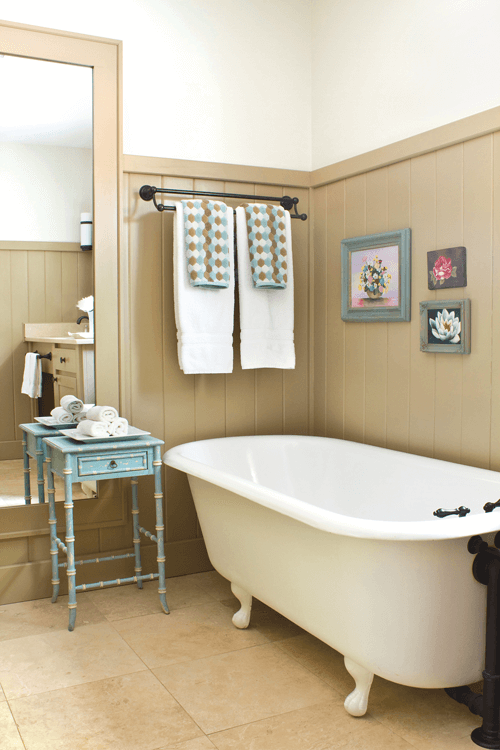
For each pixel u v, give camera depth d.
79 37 2.76
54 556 2.71
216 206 2.93
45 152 2.75
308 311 3.42
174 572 3.09
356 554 1.76
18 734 1.82
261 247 3.01
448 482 2.33
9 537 2.72
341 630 1.89
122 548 2.97
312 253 3.39
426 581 1.70
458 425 2.52
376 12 2.88
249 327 3.05
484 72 2.35
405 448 2.80
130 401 2.99
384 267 2.85
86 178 2.84
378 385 2.96
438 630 1.73
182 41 3.01
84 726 1.85
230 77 3.14
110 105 2.84
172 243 3.04
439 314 2.55
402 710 1.94
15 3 2.67
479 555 1.74
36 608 2.68
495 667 1.76
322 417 3.38
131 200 2.94
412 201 2.71
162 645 2.35
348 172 3.07
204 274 2.89
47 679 2.12
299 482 2.99
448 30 2.50
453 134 2.47
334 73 3.17
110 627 2.50
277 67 3.27
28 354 2.76
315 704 1.97
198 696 2.01
